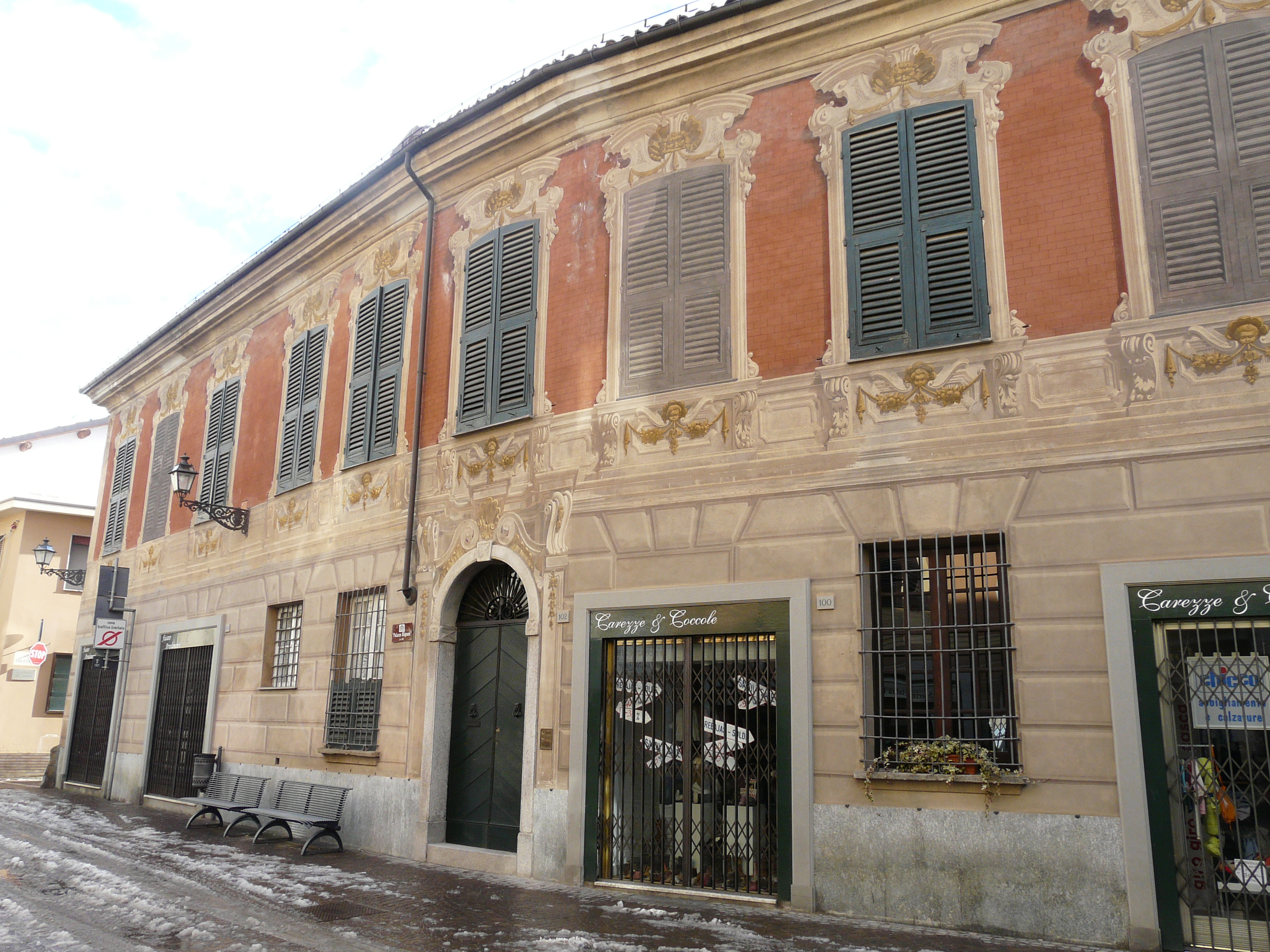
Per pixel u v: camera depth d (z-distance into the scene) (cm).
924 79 929
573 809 983
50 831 1377
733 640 934
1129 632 750
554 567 1067
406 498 1273
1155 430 773
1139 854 717
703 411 990
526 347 1156
